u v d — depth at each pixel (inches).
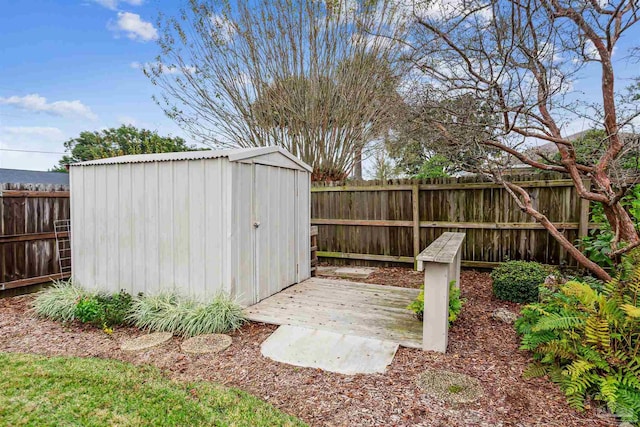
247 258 166.9
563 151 161.6
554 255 221.0
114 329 149.3
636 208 159.9
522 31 158.2
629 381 91.7
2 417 85.6
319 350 125.1
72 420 85.4
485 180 234.2
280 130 361.1
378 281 231.8
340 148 361.1
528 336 116.3
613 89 147.5
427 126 187.8
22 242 203.6
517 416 88.0
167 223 169.3
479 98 167.2
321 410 91.7
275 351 125.3
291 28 344.2
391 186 264.1
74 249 195.9
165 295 162.6
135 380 106.0
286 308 164.9
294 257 209.9
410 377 106.7
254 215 171.8
